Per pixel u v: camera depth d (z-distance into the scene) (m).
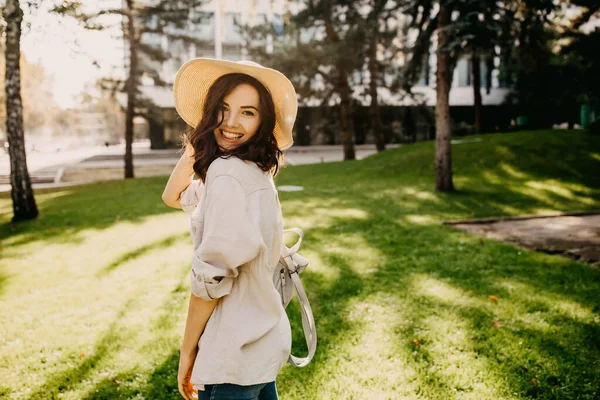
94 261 5.61
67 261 5.65
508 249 5.73
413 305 3.90
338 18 19.67
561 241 6.34
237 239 1.19
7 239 7.27
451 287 4.34
